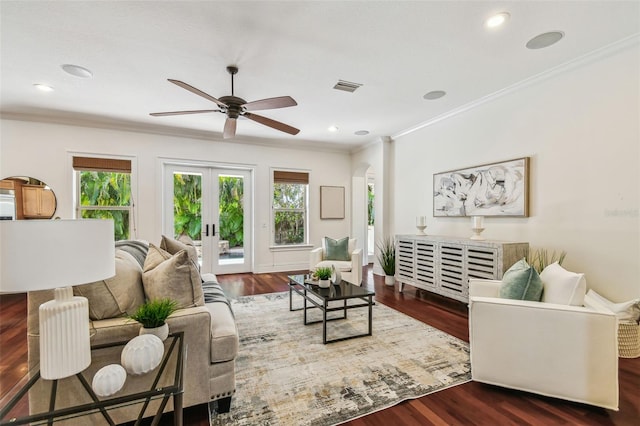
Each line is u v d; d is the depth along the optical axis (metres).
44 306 1.16
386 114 4.25
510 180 3.41
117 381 1.24
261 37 2.38
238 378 2.05
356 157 6.48
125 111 4.07
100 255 1.20
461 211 4.05
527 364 1.84
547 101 3.07
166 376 1.51
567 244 2.91
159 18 2.13
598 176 2.68
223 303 2.27
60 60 2.72
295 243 6.23
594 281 2.71
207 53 2.61
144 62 2.76
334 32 2.31
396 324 3.07
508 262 3.03
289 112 4.16
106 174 4.73
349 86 3.32
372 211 7.45
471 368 2.00
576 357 1.73
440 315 3.36
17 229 1.01
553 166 3.03
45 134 4.29
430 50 2.58
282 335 2.79
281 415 1.68
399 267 4.45
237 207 5.78
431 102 3.80
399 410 1.73
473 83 3.25
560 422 1.62
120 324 1.49
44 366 1.15
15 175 4.16
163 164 5.09
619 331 2.31
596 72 2.68
